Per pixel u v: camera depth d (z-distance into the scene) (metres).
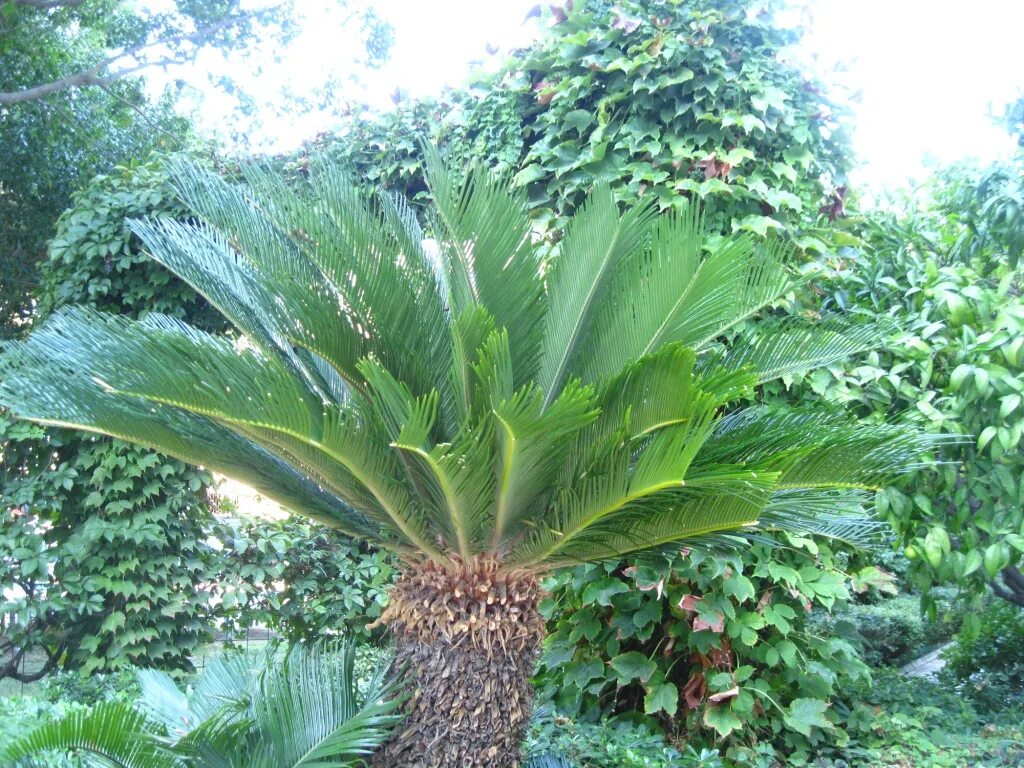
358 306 3.13
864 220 4.91
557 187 4.65
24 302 9.70
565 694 4.46
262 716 2.95
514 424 2.39
